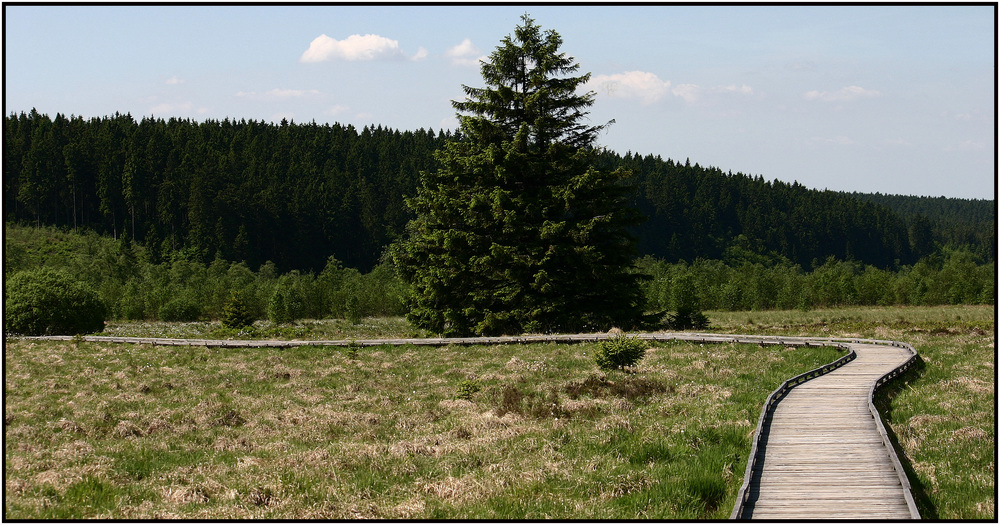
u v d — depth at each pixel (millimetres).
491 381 24266
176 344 35500
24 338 37688
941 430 17125
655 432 16453
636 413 18594
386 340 34719
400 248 41438
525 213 37062
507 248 36031
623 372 24578
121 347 34500
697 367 25453
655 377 23391
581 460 14742
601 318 38156
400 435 17516
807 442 15305
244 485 13430
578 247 36125
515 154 36844
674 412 18578
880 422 16234
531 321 36500
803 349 29562
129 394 22828
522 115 39469
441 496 13062
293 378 26156
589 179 36844
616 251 38688
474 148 39469
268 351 32906
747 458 14391
